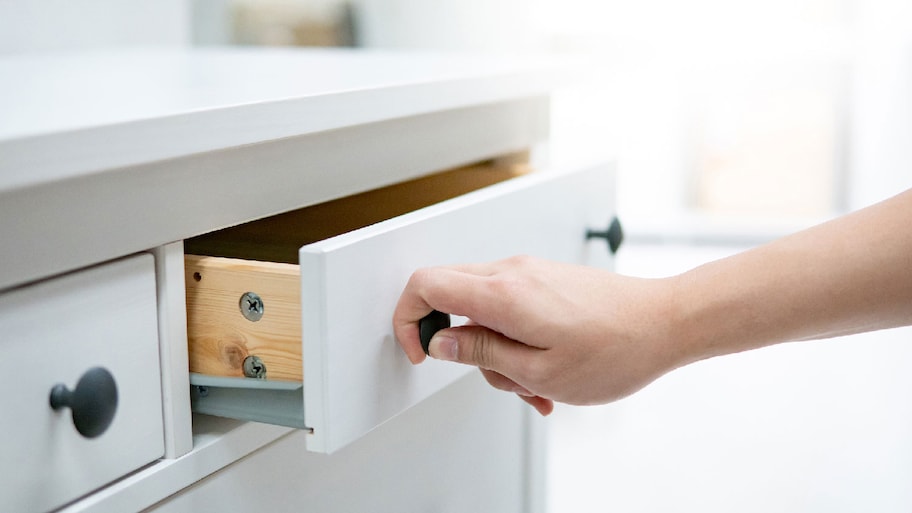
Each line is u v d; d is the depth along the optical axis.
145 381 0.49
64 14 1.05
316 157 0.58
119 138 0.41
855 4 2.66
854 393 2.02
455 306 0.51
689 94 2.76
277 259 0.66
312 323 0.47
